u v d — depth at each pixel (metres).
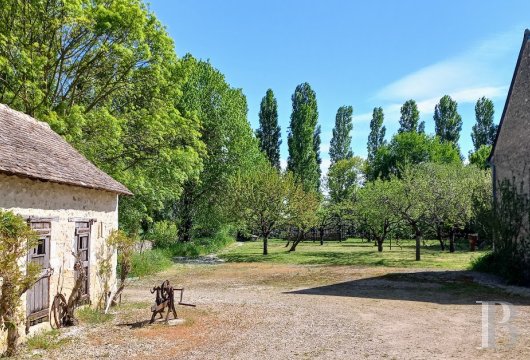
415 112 67.12
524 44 18.27
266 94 62.09
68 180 10.59
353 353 8.22
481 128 65.50
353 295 15.04
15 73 19.02
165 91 25.23
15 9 18.86
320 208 45.41
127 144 23.58
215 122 35.75
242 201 32.09
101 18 20.17
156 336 9.72
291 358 7.97
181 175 24.83
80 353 8.47
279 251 36.00
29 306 9.55
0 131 10.56
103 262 12.98
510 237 18.30
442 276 19.30
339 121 70.56
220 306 13.27
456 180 30.05
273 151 61.62
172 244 33.69
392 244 42.69
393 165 59.41
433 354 8.05
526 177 17.56
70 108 20.17
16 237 7.95
